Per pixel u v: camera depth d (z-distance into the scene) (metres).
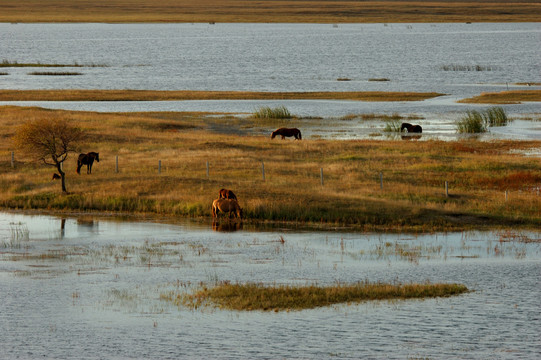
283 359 63.91
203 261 103.00
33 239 119.06
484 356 64.56
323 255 107.62
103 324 73.00
